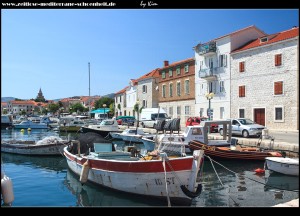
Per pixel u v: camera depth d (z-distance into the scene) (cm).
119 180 1159
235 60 3822
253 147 2130
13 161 2078
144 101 6175
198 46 4478
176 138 2003
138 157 1353
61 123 5309
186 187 1048
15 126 5756
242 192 1232
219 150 1841
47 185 1361
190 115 4744
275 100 3328
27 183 1405
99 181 1258
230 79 3891
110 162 1185
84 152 1627
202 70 4341
